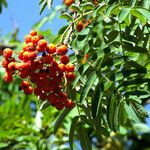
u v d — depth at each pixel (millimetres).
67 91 656
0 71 656
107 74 625
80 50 649
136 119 632
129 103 635
